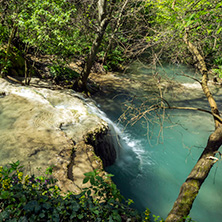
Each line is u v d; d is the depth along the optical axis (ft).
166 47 14.62
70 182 11.91
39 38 21.16
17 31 25.71
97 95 30.45
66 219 7.66
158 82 13.43
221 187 17.92
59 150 14.19
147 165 19.49
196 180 9.48
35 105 18.95
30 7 21.98
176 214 8.82
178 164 19.95
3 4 23.04
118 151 19.89
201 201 16.71
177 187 17.61
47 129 16.07
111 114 26.20
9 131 15.26
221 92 33.68
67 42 23.95
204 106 29.01
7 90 20.52
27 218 7.16
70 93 25.26
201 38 14.70
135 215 8.33
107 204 8.14
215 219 15.39
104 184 8.28
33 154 13.47
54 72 28.78
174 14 12.03
